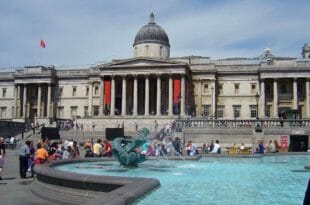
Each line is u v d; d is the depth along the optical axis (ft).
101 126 311.68
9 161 142.61
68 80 387.34
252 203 41.63
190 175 68.80
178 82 323.98
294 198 45.03
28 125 298.15
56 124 319.68
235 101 350.64
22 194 66.28
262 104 335.88
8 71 442.50
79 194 52.11
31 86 393.50
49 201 57.00
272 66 332.80
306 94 328.49
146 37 374.63
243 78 350.84
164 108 340.39
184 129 208.44
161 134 214.90
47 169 62.90
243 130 202.39
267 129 199.52
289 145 196.95
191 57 370.32
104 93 336.29
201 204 40.50
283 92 340.18
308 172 74.90
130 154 81.20
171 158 102.17
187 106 336.29
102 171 75.87
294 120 201.67
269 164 93.97
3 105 410.31
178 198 43.57
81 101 381.81
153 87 350.02
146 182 47.14
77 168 81.51
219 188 52.42
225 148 201.67
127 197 37.35
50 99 381.81
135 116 307.99
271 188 52.80
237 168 82.89
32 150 95.50
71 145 131.54
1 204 57.26
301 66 327.06
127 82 348.59
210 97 346.95
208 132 205.57
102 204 33.30
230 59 380.58
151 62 326.85
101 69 336.70
